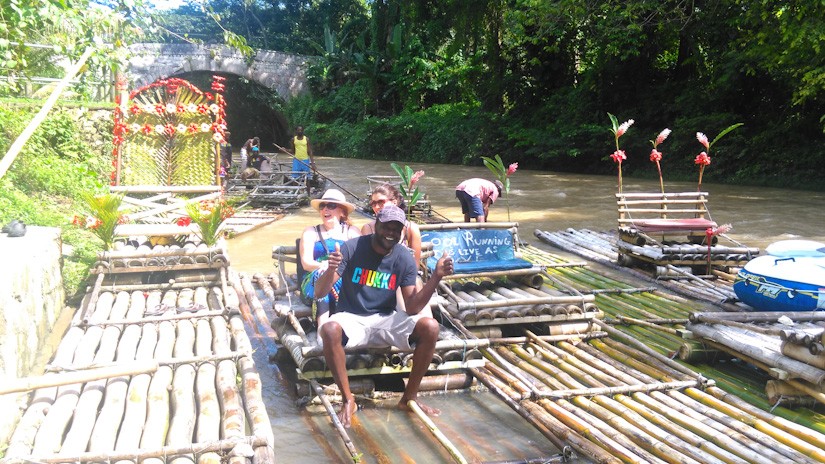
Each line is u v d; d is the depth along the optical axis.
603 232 10.13
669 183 18.84
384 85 34.91
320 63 36.81
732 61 19.44
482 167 25.75
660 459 3.60
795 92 16.48
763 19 15.45
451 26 30.22
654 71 23.81
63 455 3.17
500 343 5.30
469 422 4.18
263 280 7.08
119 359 4.39
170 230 6.55
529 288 5.85
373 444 3.88
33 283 4.87
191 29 39.59
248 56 10.45
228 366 4.36
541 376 4.68
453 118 29.12
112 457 3.21
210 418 3.67
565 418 4.05
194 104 8.98
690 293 6.74
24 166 9.27
